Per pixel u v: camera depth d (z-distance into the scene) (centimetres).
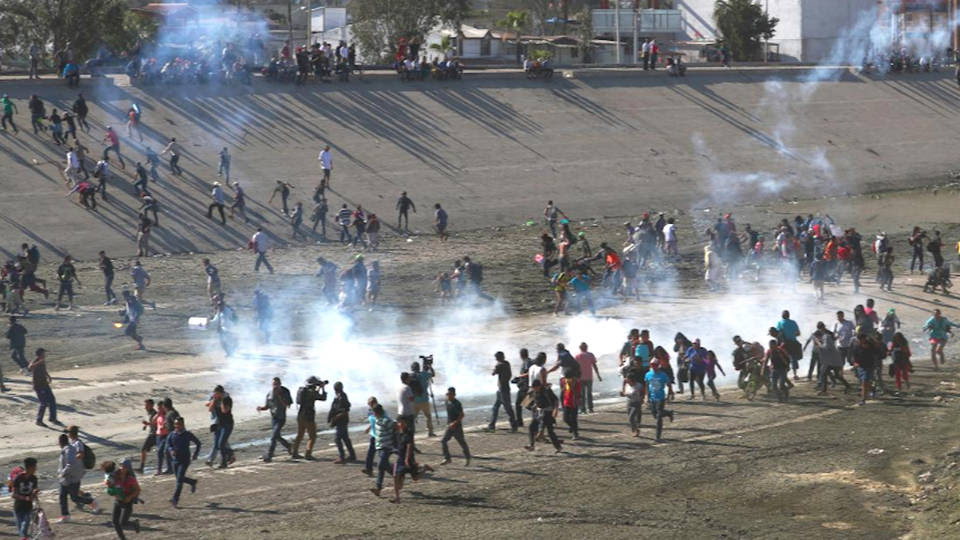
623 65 14012
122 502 3072
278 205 8975
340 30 17025
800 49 18050
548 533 3159
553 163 10838
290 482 3653
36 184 8419
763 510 3381
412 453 3500
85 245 7838
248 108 10300
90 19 14062
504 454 3978
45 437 4256
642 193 10662
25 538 3095
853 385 5200
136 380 5003
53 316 6169
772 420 4494
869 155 12638
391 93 11294
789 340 5131
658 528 3216
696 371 4847
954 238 9356
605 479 3669
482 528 3195
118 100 9831
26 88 9644
